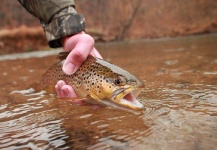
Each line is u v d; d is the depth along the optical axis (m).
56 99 0.53
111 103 0.43
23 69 1.09
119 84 0.42
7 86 0.71
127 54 1.43
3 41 2.58
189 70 0.73
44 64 1.23
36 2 0.60
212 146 0.27
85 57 0.49
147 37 3.74
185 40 2.55
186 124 0.34
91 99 0.46
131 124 0.35
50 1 0.59
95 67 0.46
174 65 0.85
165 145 0.28
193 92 0.49
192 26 4.17
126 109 0.41
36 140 0.32
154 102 0.45
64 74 0.53
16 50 2.57
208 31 3.72
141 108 0.40
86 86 0.46
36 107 0.48
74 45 0.56
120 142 0.30
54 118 0.41
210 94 0.47
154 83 0.59
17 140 0.33
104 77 0.44
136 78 0.43
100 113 0.42
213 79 0.58
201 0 4.69
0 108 0.49
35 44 2.73
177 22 4.48
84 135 0.33
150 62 0.98
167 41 2.60
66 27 0.56
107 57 1.32
